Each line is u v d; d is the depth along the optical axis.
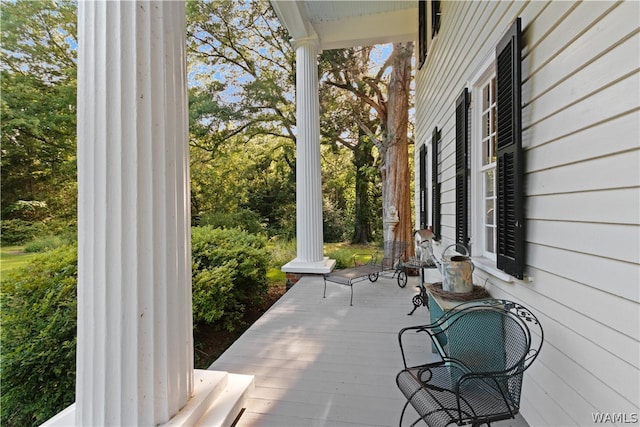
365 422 1.86
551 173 1.58
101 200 1.21
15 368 2.56
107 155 1.21
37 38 7.59
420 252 3.91
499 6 2.24
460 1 3.26
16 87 7.19
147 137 1.24
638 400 1.09
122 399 1.19
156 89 1.28
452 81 3.62
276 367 2.52
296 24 5.11
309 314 3.73
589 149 1.31
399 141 8.98
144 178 1.23
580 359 1.38
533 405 1.78
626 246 1.14
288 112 12.12
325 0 5.35
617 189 1.17
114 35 1.21
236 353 2.76
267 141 12.69
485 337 1.86
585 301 1.35
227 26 10.97
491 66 2.46
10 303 2.78
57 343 2.73
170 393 1.31
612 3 1.18
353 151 13.12
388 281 5.36
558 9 1.52
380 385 2.24
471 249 2.92
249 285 5.36
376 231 12.89
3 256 6.21
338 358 2.65
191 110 10.74
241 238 5.91
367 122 12.48
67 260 3.30
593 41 1.29
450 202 3.78
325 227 13.11
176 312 1.35
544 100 1.64
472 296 2.33
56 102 7.59
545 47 1.63
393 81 9.10
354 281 5.30
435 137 4.47
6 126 7.00
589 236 1.32
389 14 5.84
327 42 5.98
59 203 7.62
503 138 2.04
